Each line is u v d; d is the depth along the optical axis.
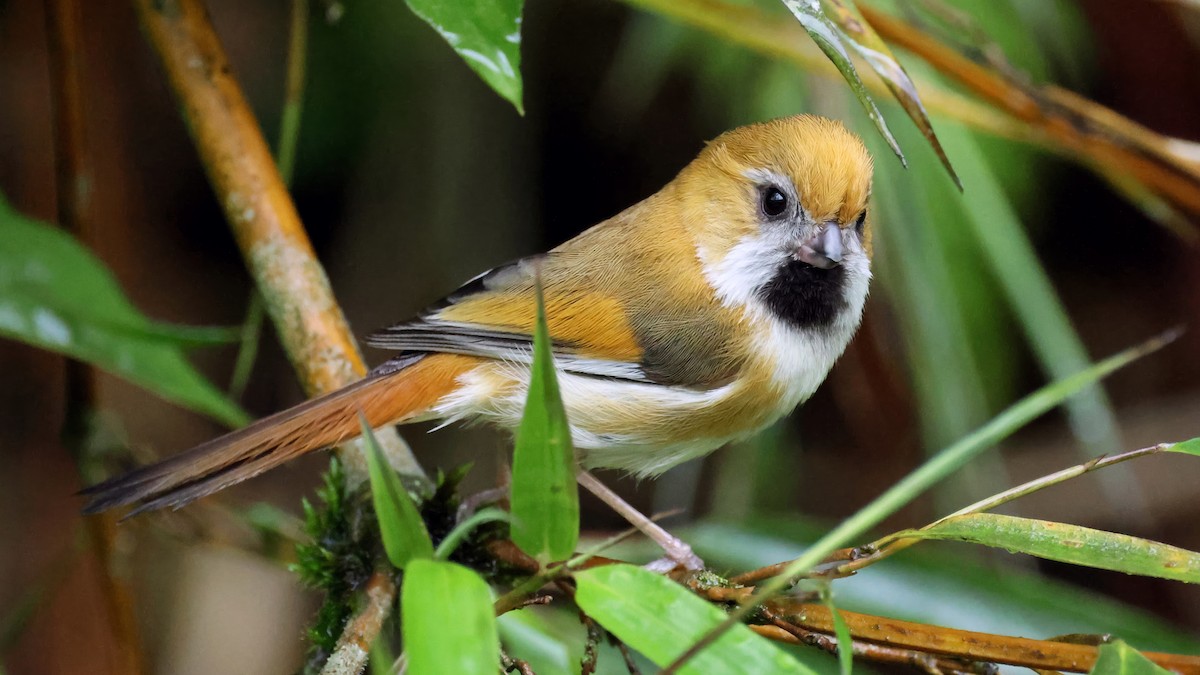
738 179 7.09
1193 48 10.75
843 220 7.00
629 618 3.93
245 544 7.92
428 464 11.32
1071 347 8.53
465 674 3.52
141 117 10.73
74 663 9.70
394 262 10.55
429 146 10.41
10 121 9.90
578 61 10.70
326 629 5.79
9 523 9.98
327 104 10.20
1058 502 11.55
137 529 8.05
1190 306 12.09
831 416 11.47
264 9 10.38
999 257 8.53
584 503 11.67
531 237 10.81
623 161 11.05
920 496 10.85
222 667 10.01
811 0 4.38
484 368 6.78
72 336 6.09
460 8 4.00
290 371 11.32
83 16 10.23
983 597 7.49
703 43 9.30
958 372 8.72
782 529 7.84
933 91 8.14
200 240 11.27
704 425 7.12
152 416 10.77
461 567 3.77
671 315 7.00
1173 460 11.84
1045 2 9.67
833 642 4.95
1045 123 7.93
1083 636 4.66
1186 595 11.44
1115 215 11.88
